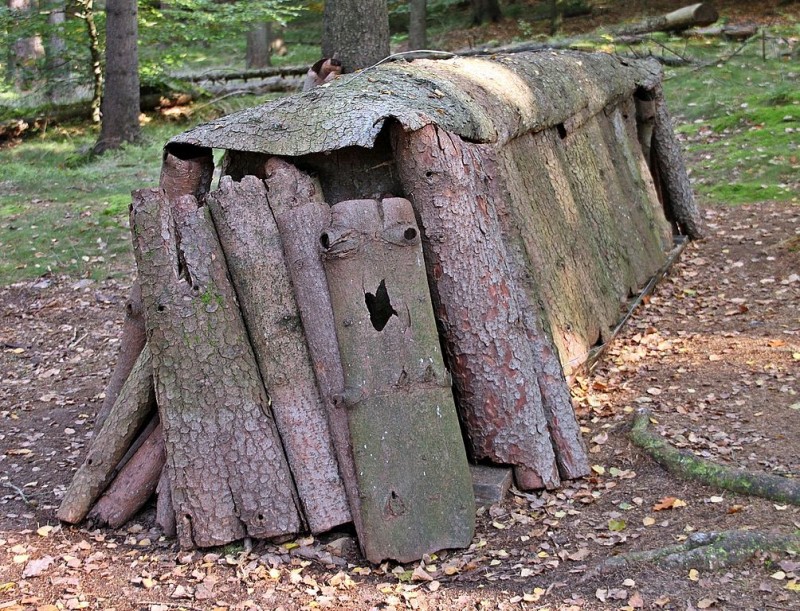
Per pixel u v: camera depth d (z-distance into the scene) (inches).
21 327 349.1
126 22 610.5
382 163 199.0
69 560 176.9
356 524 174.6
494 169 208.4
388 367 176.9
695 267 358.0
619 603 151.7
